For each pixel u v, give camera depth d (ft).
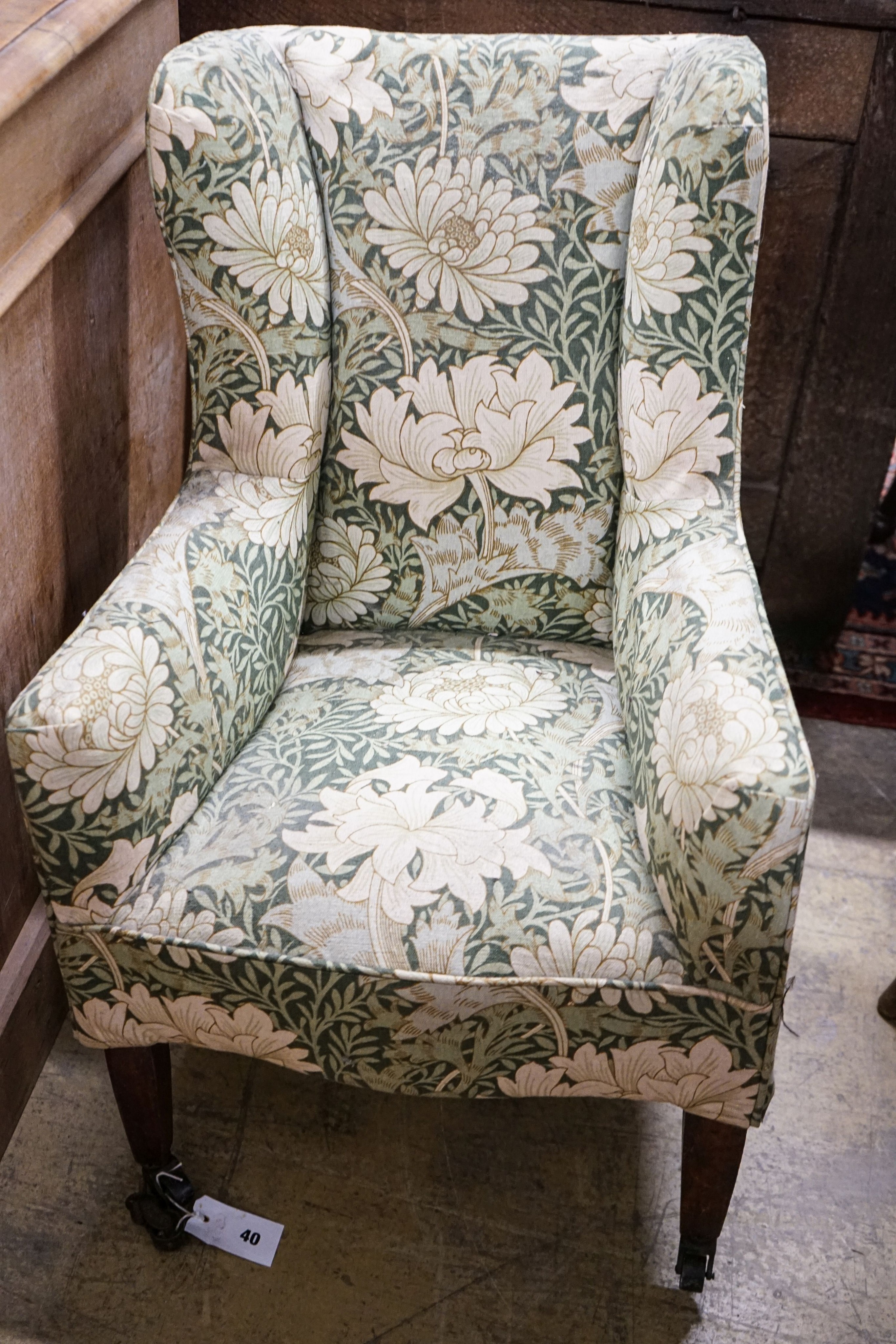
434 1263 3.85
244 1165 4.10
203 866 3.21
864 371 5.49
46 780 2.90
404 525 4.11
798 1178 4.15
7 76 3.15
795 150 5.01
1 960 4.07
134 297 4.56
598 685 3.96
